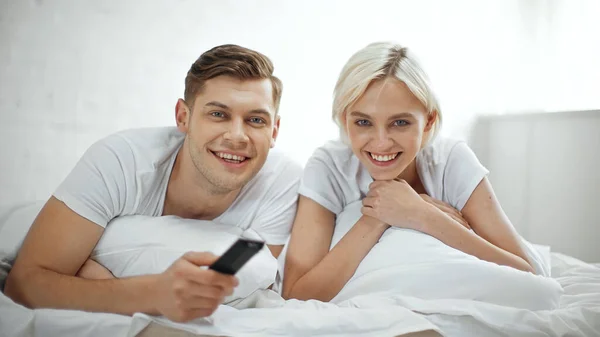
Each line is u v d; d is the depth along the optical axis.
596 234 1.72
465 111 2.07
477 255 0.97
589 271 1.22
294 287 0.98
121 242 0.90
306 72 1.75
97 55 1.44
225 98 0.91
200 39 1.58
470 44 2.04
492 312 0.79
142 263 0.88
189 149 0.96
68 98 1.41
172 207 1.04
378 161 1.01
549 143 1.88
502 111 2.09
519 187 1.99
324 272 0.97
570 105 1.88
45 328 0.76
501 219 1.06
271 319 0.75
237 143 0.91
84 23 1.42
